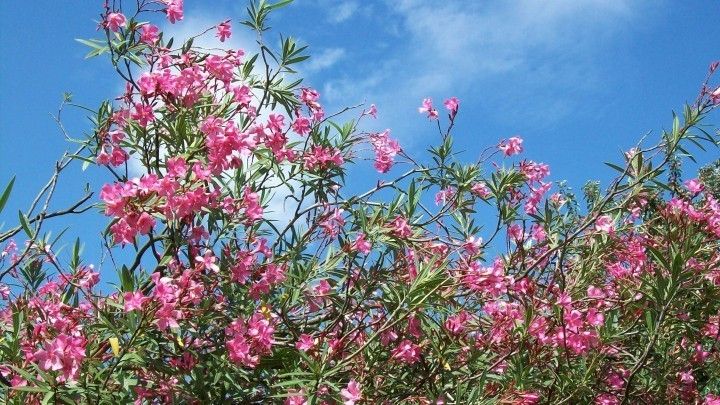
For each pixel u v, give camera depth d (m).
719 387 5.17
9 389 3.03
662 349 4.42
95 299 3.42
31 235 3.40
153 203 2.99
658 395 4.47
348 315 3.89
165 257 3.48
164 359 3.44
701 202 4.55
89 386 2.95
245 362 3.24
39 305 3.34
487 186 4.72
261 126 3.72
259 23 4.16
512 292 4.09
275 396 3.28
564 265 4.72
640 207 4.52
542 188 4.86
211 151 3.29
